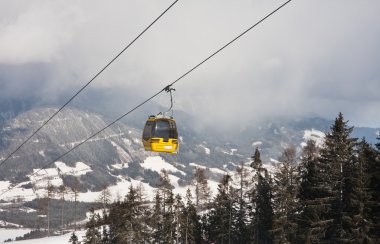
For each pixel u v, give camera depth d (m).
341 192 64.50
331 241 65.19
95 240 106.12
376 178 62.22
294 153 104.50
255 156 93.06
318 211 64.25
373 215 60.41
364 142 69.62
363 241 59.25
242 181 106.88
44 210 192.88
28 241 146.50
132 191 98.31
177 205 98.94
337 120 67.12
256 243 90.94
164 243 100.12
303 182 72.81
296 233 71.94
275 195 80.88
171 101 35.94
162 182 132.75
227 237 95.56
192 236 97.81
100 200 170.62
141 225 98.50
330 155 66.56
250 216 92.88
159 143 34.91
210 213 102.44
